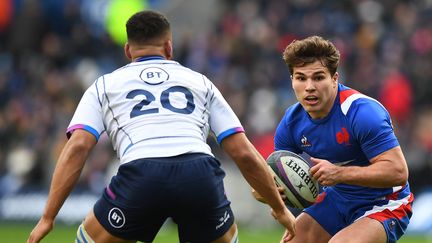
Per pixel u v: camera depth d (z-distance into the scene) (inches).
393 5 2856.8
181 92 840.3
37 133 2397.9
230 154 844.6
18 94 2655.0
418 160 2149.4
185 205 813.2
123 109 829.8
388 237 908.0
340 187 939.3
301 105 938.7
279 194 855.1
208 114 850.1
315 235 954.7
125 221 814.5
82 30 2815.0
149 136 817.5
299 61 885.2
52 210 809.5
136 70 848.9
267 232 2036.2
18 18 2859.3
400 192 930.7
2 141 2434.8
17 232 1999.3
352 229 895.7
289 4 2837.1
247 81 2556.6
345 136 903.1
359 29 2721.5
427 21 2773.1
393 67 2507.4
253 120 2338.8
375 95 2434.8
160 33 866.8
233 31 2783.0
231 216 844.6
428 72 2529.5
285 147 959.0
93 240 828.6
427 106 2470.5
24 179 2281.0
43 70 2726.4
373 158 875.4
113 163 2209.6
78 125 821.9
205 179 813.9
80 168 817.5
